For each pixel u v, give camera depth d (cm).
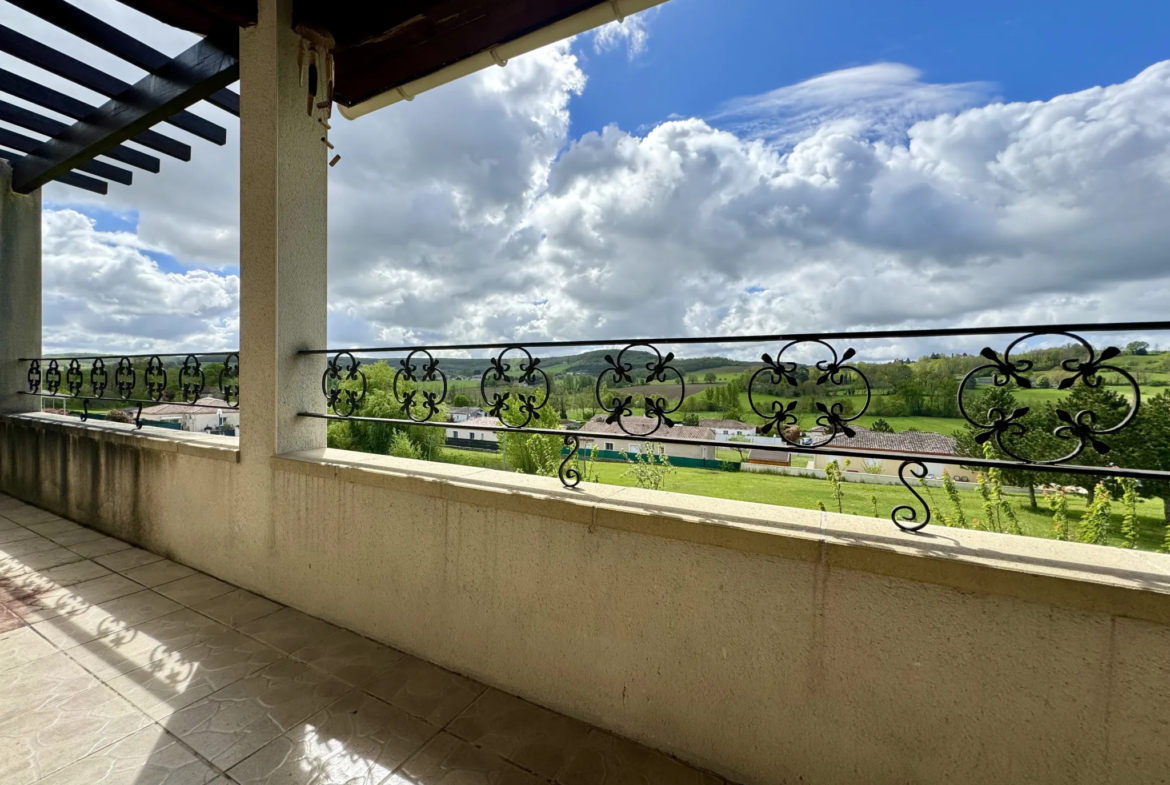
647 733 154
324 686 183
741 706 140
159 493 301
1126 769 102
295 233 249
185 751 149
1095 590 101
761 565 135
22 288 466
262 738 155
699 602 144
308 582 234
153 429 334
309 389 258
